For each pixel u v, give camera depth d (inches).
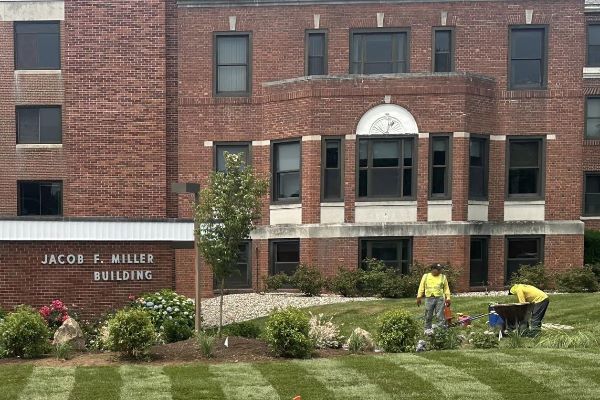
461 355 399.9
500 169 826.8
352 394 312.2
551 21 831.1
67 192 871.7
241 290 837.2
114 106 857.5
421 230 779.4
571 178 830.5
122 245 578.9
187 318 531.8
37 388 325.7
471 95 789.2
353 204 786.2
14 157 876.0
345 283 747.4
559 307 604.7
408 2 837.2
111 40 854.5
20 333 418.6
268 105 834.2
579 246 829.2
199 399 305.6
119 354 417.4
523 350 415.5
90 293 572.1
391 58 845.2
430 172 781.3
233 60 858.1
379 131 784.3
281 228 811.4
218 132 852.6
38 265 565.0
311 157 788.6
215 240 468.1
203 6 850.1
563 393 308.3
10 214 880.3
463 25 835.4
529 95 828.6
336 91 786.2
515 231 822.5
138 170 858.1
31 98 875.4
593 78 1049.5
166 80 860.6
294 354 412.5
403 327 449.7
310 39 850.8
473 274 813.9
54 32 879.1
